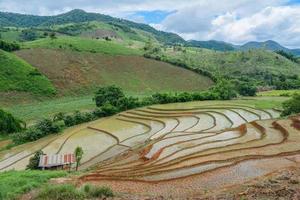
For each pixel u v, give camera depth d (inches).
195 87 5610.2
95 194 987.3
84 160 2014.0
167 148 1875.0
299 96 2979.8
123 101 3764.8
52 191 987.3
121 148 2261.3
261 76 7421.3
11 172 1459.2
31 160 1865.2
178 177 1306.6
